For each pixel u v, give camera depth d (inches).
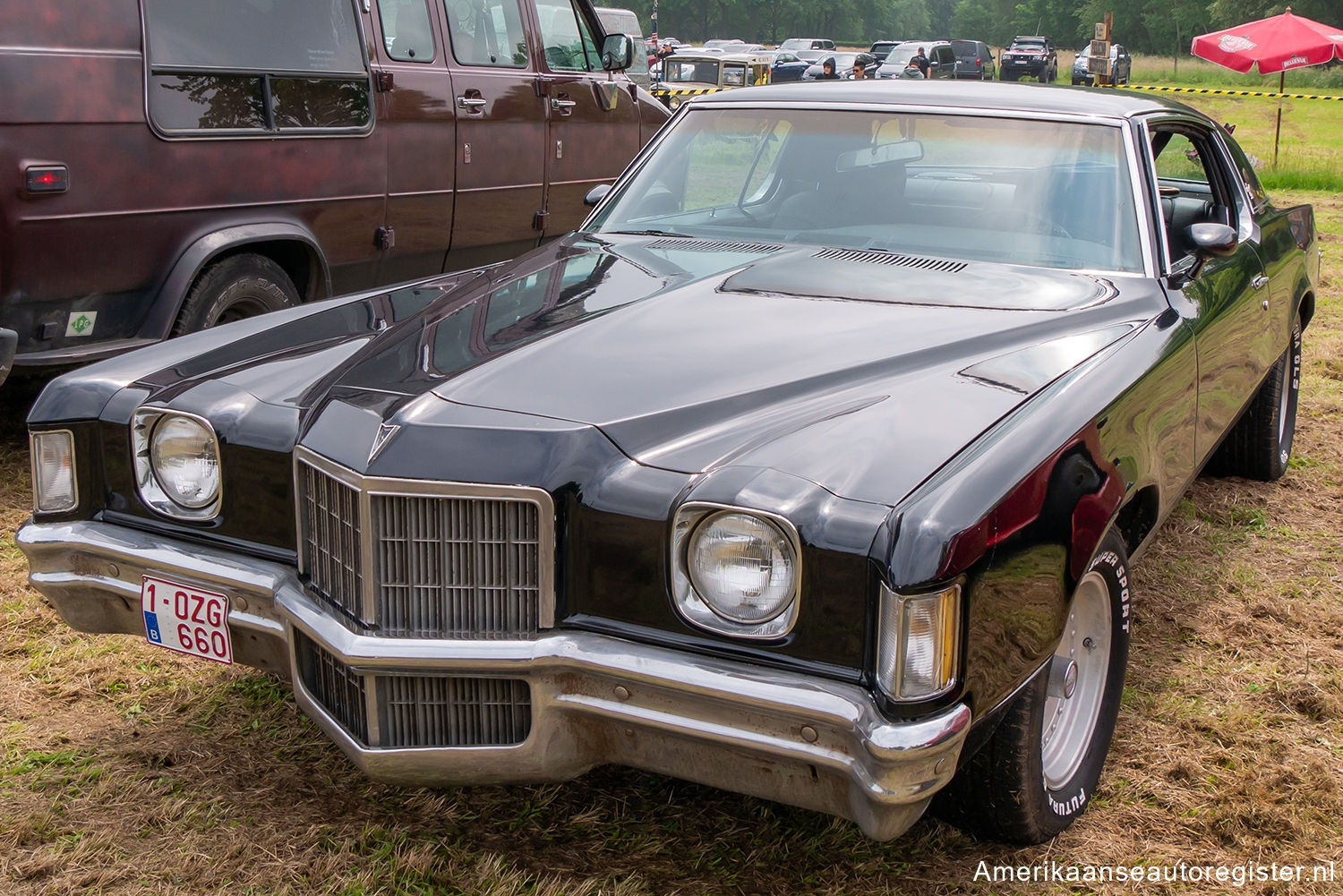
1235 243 134.8
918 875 98.4
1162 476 116.2
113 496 105.3
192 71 179.2
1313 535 179.0
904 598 76.3
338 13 204.4
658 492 83.7
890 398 94.4
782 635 80.4
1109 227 128.8
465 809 105.7
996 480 82.5
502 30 246.4
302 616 91.6
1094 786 107.0
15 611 143.4
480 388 92.8
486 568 86.3
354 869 97.0
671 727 82.2
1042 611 86.5
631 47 273.1
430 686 87.9
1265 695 130.9
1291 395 202.2
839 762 77.9
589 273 123.1
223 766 112.0
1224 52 775.1
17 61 156.6
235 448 98.3
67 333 169.8
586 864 98.6
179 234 180.4
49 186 161.5
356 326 118.6
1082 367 103.9
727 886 96.3
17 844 99.6
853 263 125.8
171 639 102.6
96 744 115.7
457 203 235.9
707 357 99.1
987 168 133.1
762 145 145.3
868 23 5792.3
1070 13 4227.4
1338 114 1220.5
